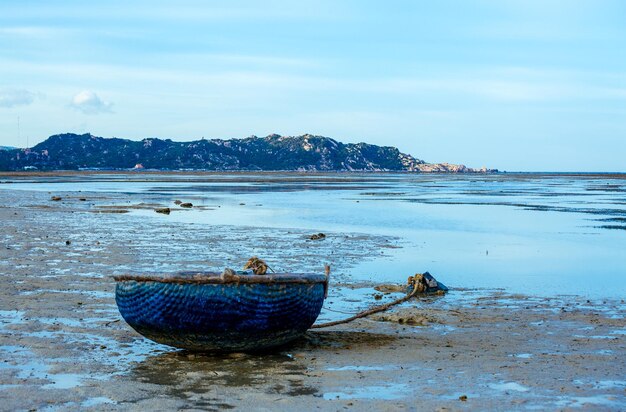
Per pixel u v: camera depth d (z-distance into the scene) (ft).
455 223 111.04
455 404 25.85
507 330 38.91
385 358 32.50
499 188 294.66
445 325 40.24
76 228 92.07
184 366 30.94
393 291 51.67
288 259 66.23
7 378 28.43
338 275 58.18
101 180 377.71
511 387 28.04
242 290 31.86
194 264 61.16
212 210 133.90
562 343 35.83
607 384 28.58
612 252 76.23
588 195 224.94
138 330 33.45
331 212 132.36
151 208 136.05
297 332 33.94
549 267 64.75
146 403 25.73
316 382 28.60
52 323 38.19
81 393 26.76
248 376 29.48
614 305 46.88
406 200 179.63
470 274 60.29
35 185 276.41
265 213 127.95
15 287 48.01
